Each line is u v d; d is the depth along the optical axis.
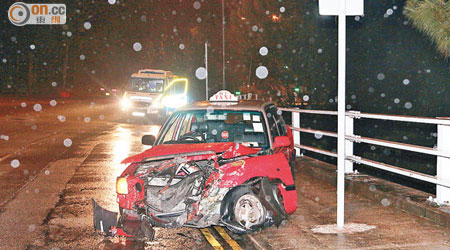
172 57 54.12
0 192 9.28
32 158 13.54
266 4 38.59
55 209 8.05
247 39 42.22
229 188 6.34
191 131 7.76
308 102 37.75
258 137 7.51
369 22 30.67
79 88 91.75
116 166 12.32
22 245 6.27
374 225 6.80
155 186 6.22
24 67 74.81
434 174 11.98
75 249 6.12
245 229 6.25
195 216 6.18
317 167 10.86
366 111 30.64
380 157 15.23
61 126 24.05
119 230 6.12
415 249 5.78
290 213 6.72
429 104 26.45
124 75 87.25
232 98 8.11
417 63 28.59
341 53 6.55
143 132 21.62
